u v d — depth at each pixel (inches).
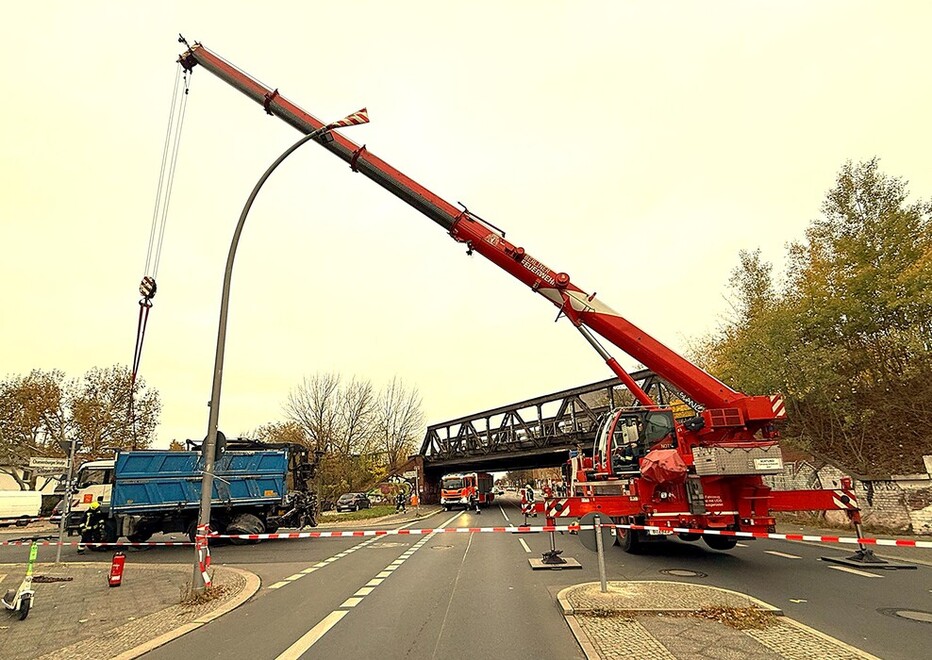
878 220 762.8
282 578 456.1
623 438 573.0
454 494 1766.7
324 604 343.9
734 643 229.8
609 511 474.3
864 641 237.6
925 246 721.6
